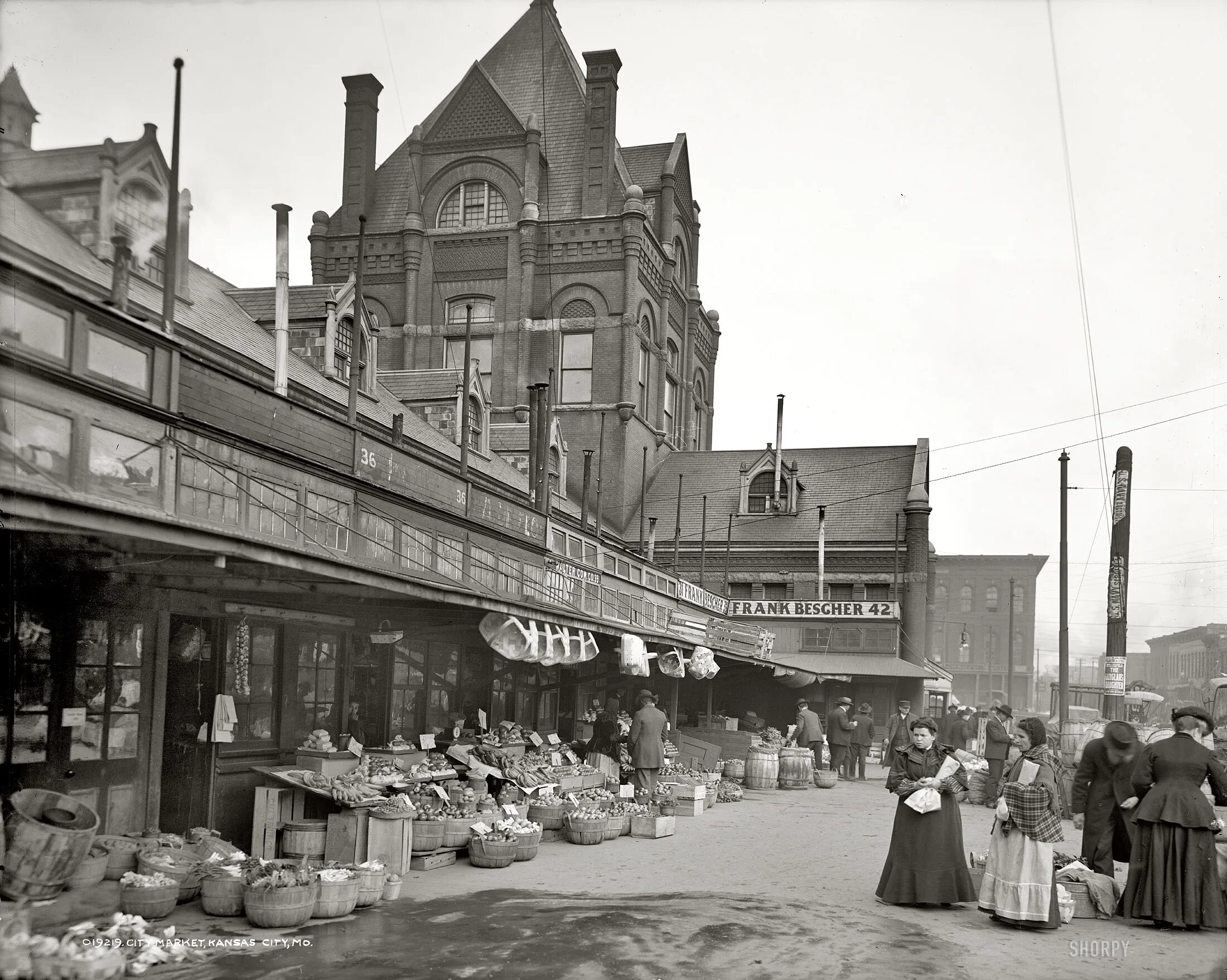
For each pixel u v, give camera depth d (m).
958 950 8.03
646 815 14.19
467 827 11.44
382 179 49.06
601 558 26.06
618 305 46.03
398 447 14.44
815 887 10.59
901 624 46.34
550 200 47.78
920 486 47.53
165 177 8.52
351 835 10.06
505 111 47.31
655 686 26.78
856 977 7.11
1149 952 8.25
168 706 10.18
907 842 9.76
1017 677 86.75
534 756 15.90
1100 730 19.23
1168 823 9.16
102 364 7.71
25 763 8.47
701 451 54.47
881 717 41.50
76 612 8.91
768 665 27.06
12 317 6.77
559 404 46.16
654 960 7.30
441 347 46.47
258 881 7.97
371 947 7.44
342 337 23.55
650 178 53.06
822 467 52.38
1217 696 28.80
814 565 48.19
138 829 9.45
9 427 6.64
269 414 11.00
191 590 10.19
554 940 7.77
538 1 52.53
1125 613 22.77
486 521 17.84
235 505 9.90
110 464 7.76
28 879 7.09
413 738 15.03
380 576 8.87
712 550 49.03
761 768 22.44
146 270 12.27
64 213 7.33
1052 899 8.91
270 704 11.63
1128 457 22.91
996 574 88.25
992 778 19.98
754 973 7.09
